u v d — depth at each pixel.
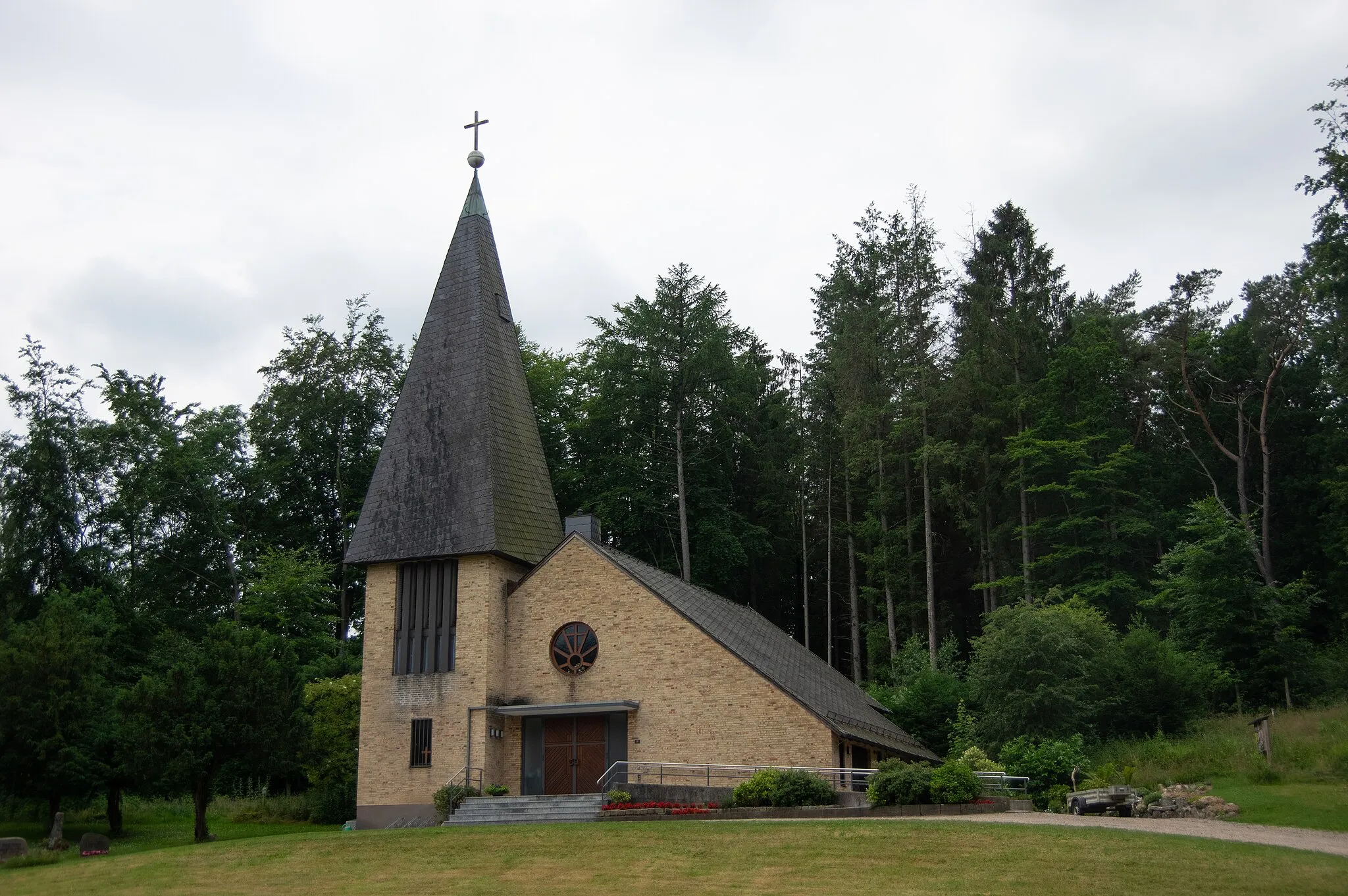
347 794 45.22
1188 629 45.88
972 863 21.31
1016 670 38.19
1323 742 32.75
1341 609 53.19
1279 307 63.78
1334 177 42.72
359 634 67.19
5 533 54.28
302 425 66.19
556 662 38.09
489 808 33.88
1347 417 59.03
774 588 70.69
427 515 40.19
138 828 42.28
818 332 69.81
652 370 59.12
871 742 36.81
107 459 59.81
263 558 60.69
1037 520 57.31
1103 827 24.16
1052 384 57.94
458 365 42.12
